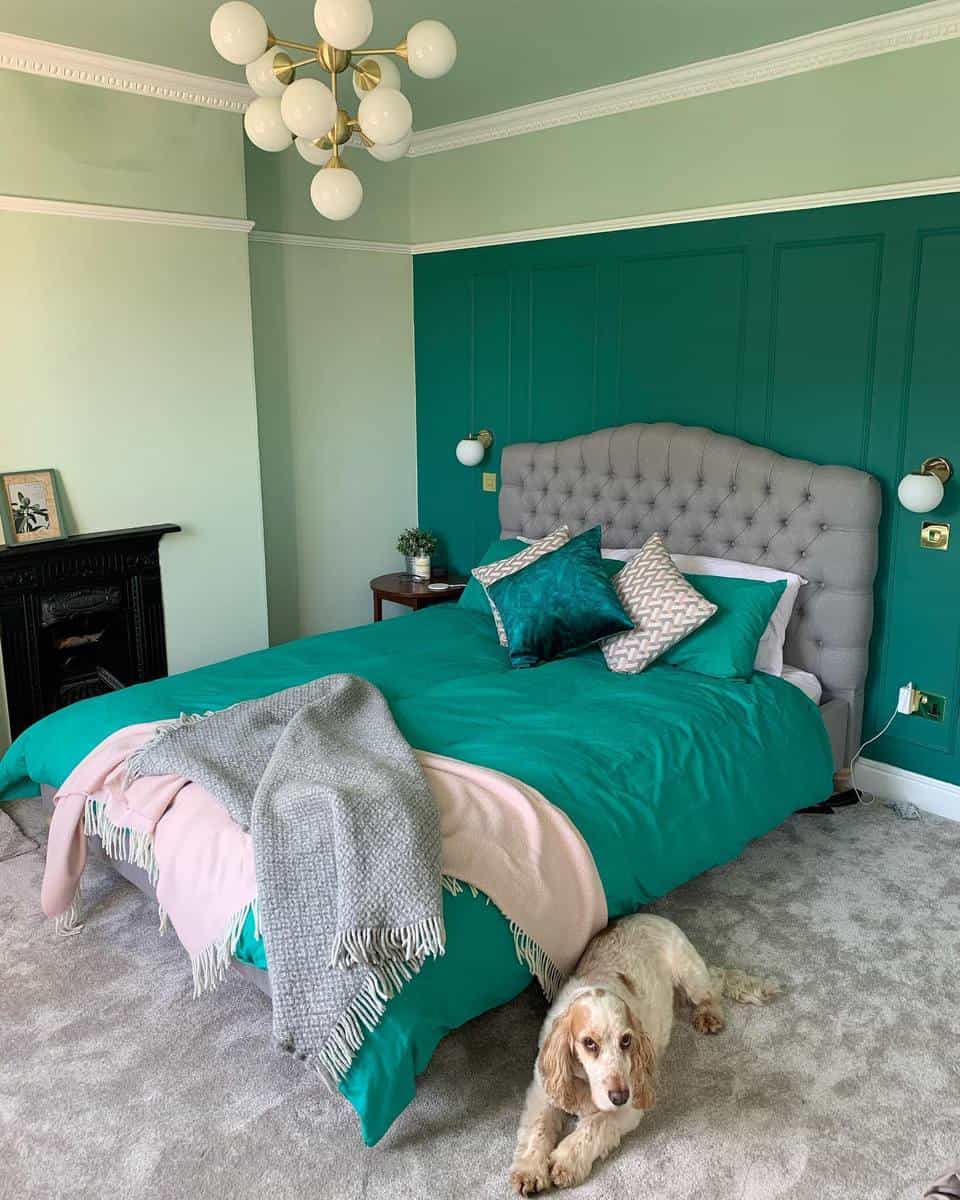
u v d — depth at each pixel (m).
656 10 3.17
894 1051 2.34
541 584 3.60
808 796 3.21
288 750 2.54
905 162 3.33
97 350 3.90
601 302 4.31
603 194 4.21
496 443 4.91
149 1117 2.14
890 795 3.70
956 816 3.54
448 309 5.00
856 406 3.57
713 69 3.69
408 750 2.55
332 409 4.96
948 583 3.45
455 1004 2.08
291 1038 2.00
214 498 4.36
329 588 5.14
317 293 4.79
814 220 3.58
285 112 2.16
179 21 3.26
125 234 3.90
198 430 4.25
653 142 4.00
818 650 3.67
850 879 3.12
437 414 5.19
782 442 3.81
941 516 3.42
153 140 3.90
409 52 2.20
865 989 2.56
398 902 2.04
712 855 2.77
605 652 3.49
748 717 3.12
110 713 3.03
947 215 3.25
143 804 2.50
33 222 3.66
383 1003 1.97
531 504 4.61
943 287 3.30
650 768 2.74
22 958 2.72
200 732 2.70
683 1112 2.15
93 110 3.72
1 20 3.25
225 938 2.18
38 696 3.95
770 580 3.63
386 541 5.33
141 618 4.20
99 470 3.99
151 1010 2.50
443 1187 1.95
